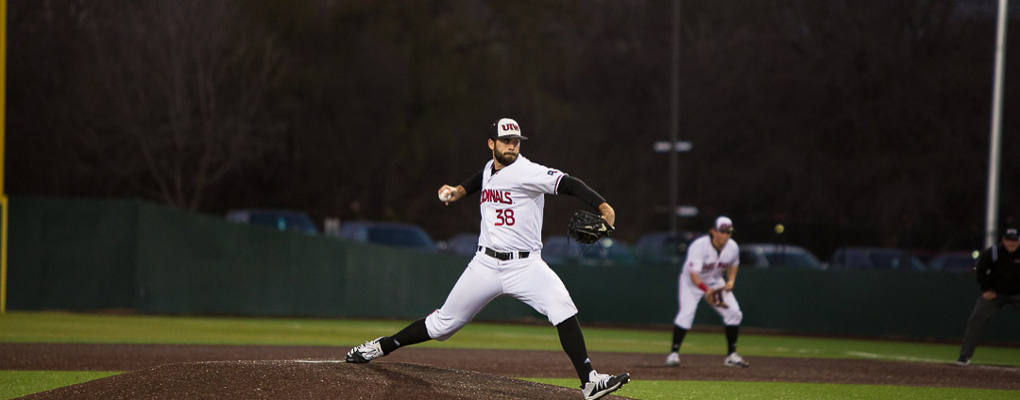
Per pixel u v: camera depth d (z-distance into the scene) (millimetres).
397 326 70500
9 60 133250
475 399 23016
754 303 74500
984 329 65312
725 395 31938
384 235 103812
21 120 134875
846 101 123312
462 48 154250
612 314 79375
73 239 70312
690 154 146000
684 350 54000
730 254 41500
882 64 120312
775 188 132625
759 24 142375
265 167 143750
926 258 74438
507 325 77062
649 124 160000
